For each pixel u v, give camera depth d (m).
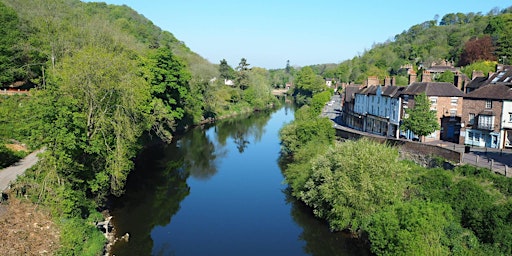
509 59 85.81
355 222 24.67
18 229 18.91
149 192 35.34
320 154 32.47
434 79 82.94
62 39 43.91
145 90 38.31
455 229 21.53
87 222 23.14
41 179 22.31
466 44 106.44
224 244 25.45
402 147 36.53
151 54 52.72
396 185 25.53
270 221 29.39
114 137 26.95
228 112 95.25
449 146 40.59
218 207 32.19
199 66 95.44
